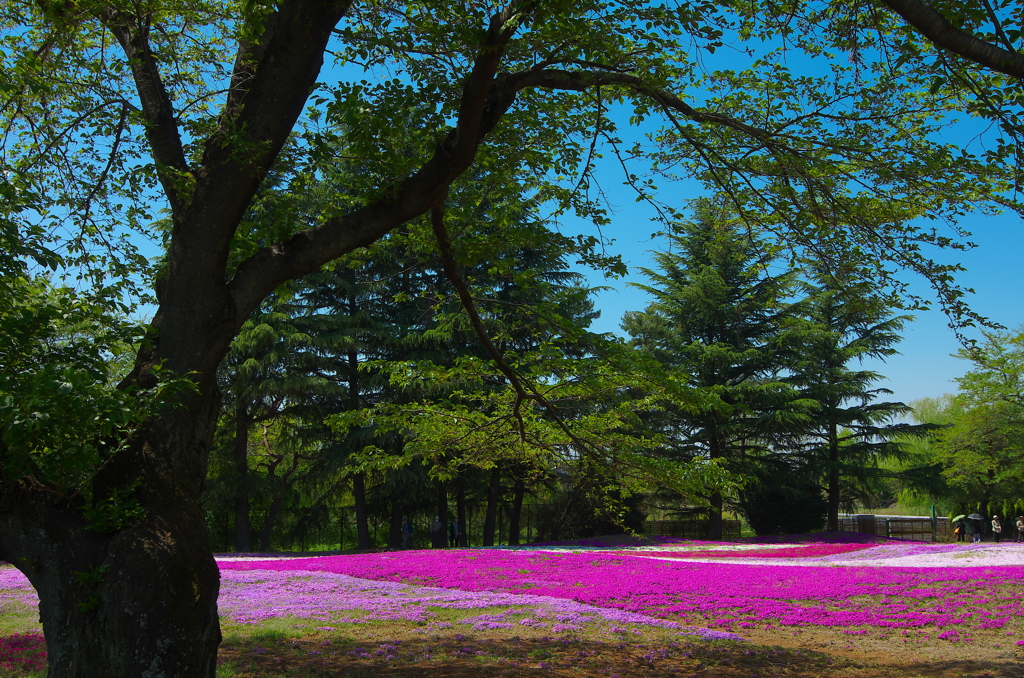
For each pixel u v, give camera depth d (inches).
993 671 318.7
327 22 221.9
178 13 245.6
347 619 422.3
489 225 282.8
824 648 366.9
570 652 346.3
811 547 1018.7
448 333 329.4
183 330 204.7
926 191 241.8
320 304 1232.2
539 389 282.7
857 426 1421.0
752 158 274.4
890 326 1284.4
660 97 249.8
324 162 250.2
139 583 170.4
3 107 244.8
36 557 176.7
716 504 1327.5
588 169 265.0
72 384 144.9
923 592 502.9
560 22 207.8
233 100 244.1
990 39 159.0
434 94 228.5
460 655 335.9
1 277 186.1
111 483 186.7
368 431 1077.1
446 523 1299.2
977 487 1366.9
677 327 1396.4
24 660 305.1
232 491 1093.1
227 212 214.2
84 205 255.9
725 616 444.5
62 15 231.8
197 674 173.5
